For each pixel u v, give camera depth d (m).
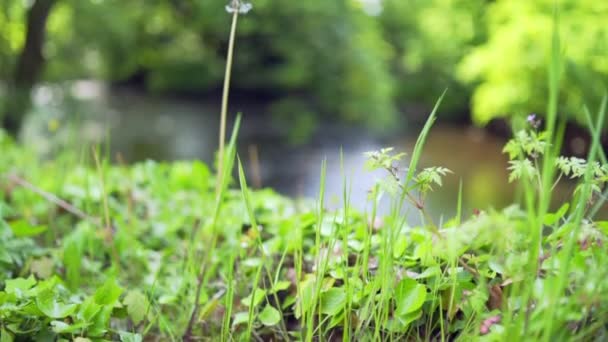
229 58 1.49
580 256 1.00
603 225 1.11
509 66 7.26
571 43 6.60
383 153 1.12
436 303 1.16
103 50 13.53
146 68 15.80
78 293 1.54
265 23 11.40
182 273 1.77
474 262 1.14
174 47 14.69
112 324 1.48
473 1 11.53
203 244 1.92
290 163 8.92
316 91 11.48
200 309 1.54
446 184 7.71
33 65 8.73
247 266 1.59
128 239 1.94
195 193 2.50
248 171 8.45
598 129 0.92
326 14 11.24
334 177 8.15
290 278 1.48
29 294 1.15
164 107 13.21
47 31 10.34
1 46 9.18
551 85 0.84
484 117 8.05
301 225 1.59
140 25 13.42
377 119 11.23
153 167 2.54
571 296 0.93
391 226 1.09
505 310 0.98
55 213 2.25
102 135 9.45
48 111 8.97
